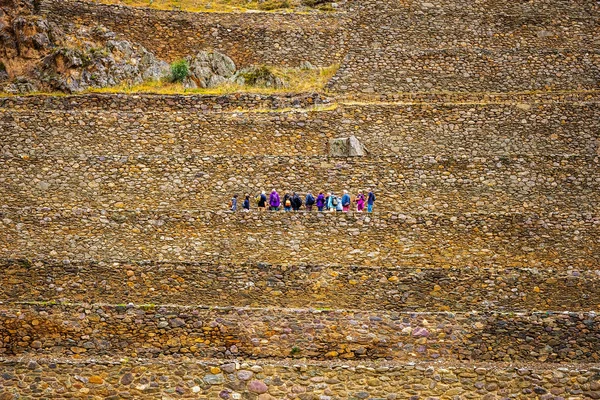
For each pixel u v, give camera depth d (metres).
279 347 29.16
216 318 29.36
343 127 43.62
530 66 50.22
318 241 35.19
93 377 26.89
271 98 45.94
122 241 34.88
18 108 44.53
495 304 31.94
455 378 27.28
